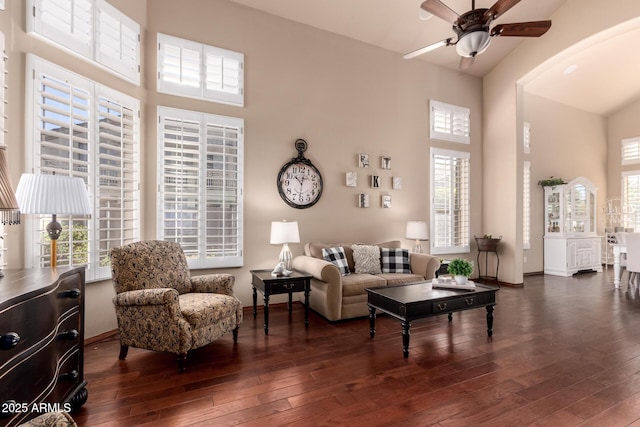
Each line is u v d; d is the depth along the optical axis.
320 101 4.45
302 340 3.00
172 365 2.46
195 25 3.72
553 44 4.77
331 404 1.95
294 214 4.25
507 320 3.60
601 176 7.71
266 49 4.11
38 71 2.48
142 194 3.42
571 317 3.70
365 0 4.08
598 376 2.30
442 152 5.45
